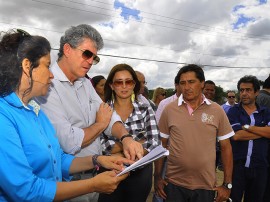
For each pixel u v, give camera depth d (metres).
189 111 3.01
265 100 4.25
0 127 1.28
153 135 2.87
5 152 1.26
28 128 1.42
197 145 2.91
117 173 1.63
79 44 2.02
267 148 3.71
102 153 2.74
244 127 3.54
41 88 1.48
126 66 2.98
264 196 4.12
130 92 2.94
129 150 2.05
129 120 2.89
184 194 2.98
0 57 1.34
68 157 1.89
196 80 2.95
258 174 3.58
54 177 1.58
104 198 2.73
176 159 2.98
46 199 1.36
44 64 1.46
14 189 1.27
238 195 3.61
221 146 3.17
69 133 1.96
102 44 2.19
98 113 2.20
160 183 3.17
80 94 2.24
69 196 1.45
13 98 1.38
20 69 1.37
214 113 3.00
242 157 3.59
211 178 2.95
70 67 2.07
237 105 3.81
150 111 2.97
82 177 2.13
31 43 1.41
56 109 1.99
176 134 3.00
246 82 3.69
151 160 1.65
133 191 2.71
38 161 1.43
